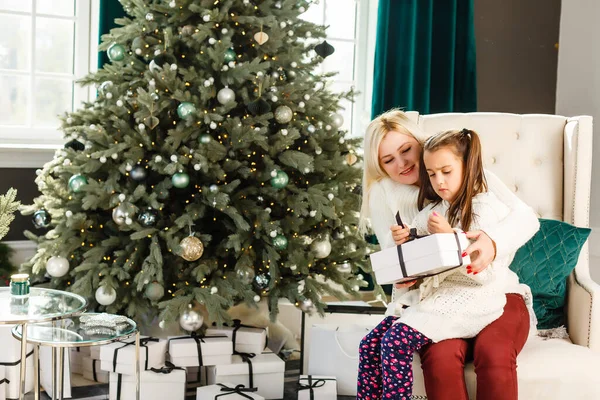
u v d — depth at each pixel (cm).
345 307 287
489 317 197
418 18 387
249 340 283
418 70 389
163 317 269
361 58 421
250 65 274
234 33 296
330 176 307
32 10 358
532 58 432
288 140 281
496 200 207
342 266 313
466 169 203
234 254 298
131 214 271
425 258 185
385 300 330
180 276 289
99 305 289
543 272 231
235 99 293
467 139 204
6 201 245
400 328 194
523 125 261
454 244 184
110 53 290
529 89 432
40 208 308
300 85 291
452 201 205
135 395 257
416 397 197
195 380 290
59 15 362
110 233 293
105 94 291
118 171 284
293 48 302
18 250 347
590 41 365
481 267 193
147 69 294
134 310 282
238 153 291
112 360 258
